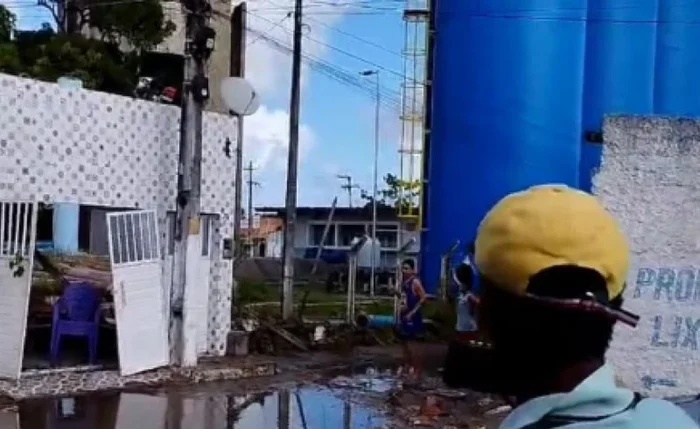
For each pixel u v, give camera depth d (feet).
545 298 4.92
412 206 78.18
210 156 48.29
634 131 31.94
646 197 31.96
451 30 73.00
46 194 40.91
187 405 37.96
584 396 4.80
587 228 4.94
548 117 70.03
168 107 45.80
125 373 41.96
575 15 70.28
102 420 34.42
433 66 75.00
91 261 56.13
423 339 54.85
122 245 42.37
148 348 43.27
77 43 66.33
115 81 66.23
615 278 5.03
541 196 5.09
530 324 4.99
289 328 57.00
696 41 70.95
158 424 34.22
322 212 173.88
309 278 107.86
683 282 31.94
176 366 44.34
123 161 43.98
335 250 154.20
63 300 44.65
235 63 87.45
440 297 61.98
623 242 5.11
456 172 72.43
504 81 70.49
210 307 49.32
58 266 52.95
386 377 46.50
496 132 70.69
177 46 83.82
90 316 44.80
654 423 4.76
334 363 51.01
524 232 4.96
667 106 70.64
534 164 70.03
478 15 71.36
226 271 49.83
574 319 4.92
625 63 70.28
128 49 77.97
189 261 44.86
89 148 42.57
